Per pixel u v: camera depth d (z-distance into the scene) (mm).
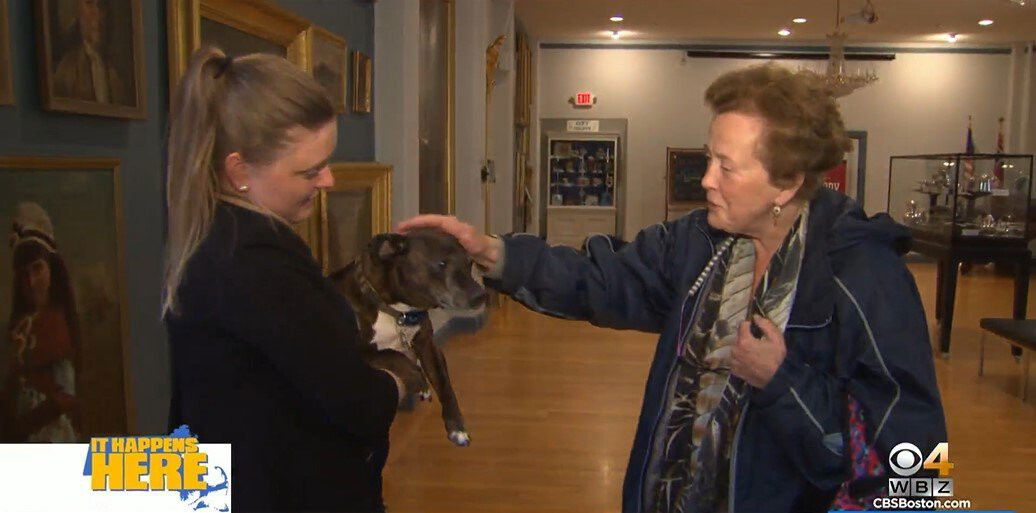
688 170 15086
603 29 13891
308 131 1317
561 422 5125
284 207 1362
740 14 12156
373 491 1540
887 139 14984
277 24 3326
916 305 1479
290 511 1359
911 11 11578
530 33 14445
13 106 1998
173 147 1310
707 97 1544
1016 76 14633
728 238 1673
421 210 6359
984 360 7027
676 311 1689
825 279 1494
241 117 1284
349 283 1694
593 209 15414
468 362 6785
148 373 2586
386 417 1414
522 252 1820
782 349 1440
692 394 1633
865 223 1518
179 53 2639
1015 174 7254
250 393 1318
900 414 1414
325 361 1307
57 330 2100
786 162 1444
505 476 4191
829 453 1432
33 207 2018
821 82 1498
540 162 15414
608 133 15273
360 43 4609
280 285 1288
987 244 7000
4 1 1872
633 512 1675
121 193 2379
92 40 2236
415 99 5066
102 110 2279
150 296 2602
